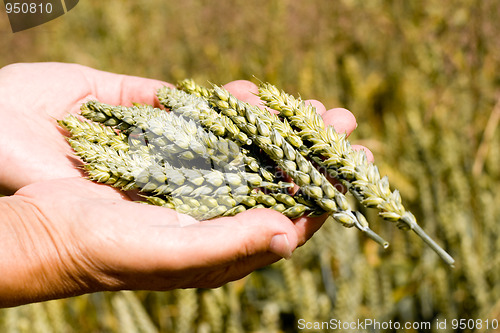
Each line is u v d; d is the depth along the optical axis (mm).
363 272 543
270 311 562
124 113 435
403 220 371
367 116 697
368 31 757
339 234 558
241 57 776
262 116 407
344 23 757
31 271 396
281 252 381
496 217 577
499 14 669
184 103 439
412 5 748
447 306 561
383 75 735
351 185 386
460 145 619
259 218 380
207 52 783
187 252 377
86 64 850
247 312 588
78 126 452
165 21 841
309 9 759
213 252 376
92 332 602
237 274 410
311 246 578
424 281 582
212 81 759
